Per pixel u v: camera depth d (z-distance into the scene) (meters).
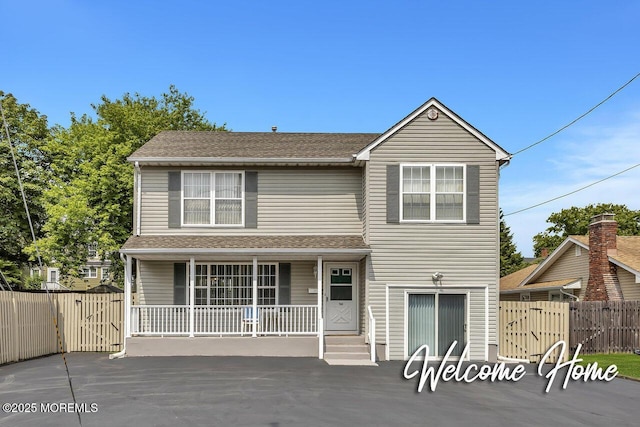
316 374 15.24
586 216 51.94
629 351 20.48
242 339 18.78
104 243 30.88
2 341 16.81
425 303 18.94
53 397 11.91
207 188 20.30
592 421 10.59
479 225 19.06
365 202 19.59
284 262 20.72
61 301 21.17
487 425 10.15
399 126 19.17
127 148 32.47
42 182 34.41
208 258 19.81
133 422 9.89
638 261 23.75
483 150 19.20
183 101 43.66
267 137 23.09
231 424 9.81
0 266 33.25
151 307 19.05
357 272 20.62
